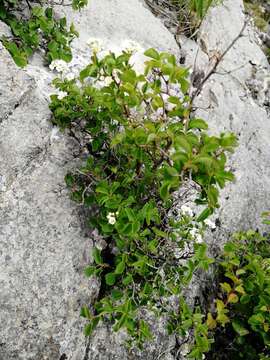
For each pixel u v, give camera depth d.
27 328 2.08
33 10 2.65
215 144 1.73
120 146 2.18
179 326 2.31
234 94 4.39
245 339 3.03
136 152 2.01
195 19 4.11
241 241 3.51
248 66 4.98
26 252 2.14
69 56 2.79
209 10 4.63
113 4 3.68
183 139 1.68
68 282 2.21
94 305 2.15
